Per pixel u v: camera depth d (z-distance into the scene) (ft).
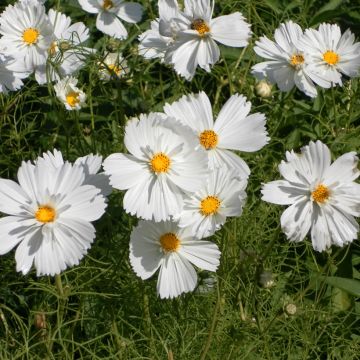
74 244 2.48
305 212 2.62
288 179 2.63
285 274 3.20
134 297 2.98
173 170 2.55
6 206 2.50
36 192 2.51
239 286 2.88
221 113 2.72
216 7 3.92
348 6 4.13
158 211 2.53
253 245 3.15
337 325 3.18
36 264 2.47
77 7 3.80
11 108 3.58
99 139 3.28
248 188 3.32
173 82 3.60
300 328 3.10
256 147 2.68
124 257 3.00
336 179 2.64
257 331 2.95
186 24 2.85
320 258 3.33
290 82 3.13
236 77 3.50
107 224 3.08
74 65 3.20
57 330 2.76
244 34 2.85
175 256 2.65
